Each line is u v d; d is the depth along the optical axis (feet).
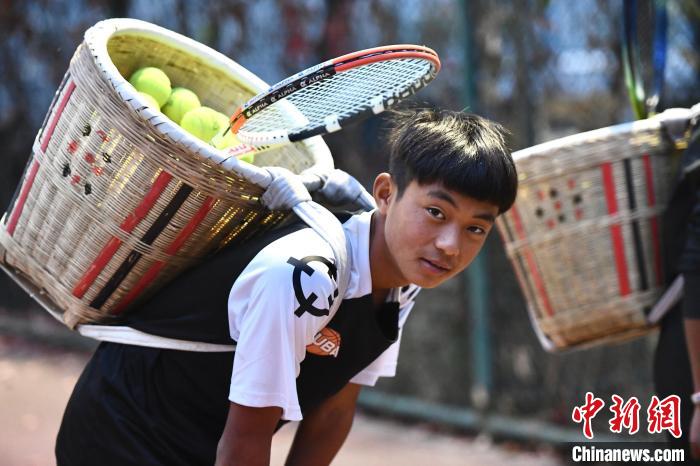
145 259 22.18
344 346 22.07
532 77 47.98
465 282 52.24
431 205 20.26
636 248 29.37
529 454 49.60
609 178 29.25
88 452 23.08
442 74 51.01
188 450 22.41
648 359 46.11
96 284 22.74
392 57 20.49
